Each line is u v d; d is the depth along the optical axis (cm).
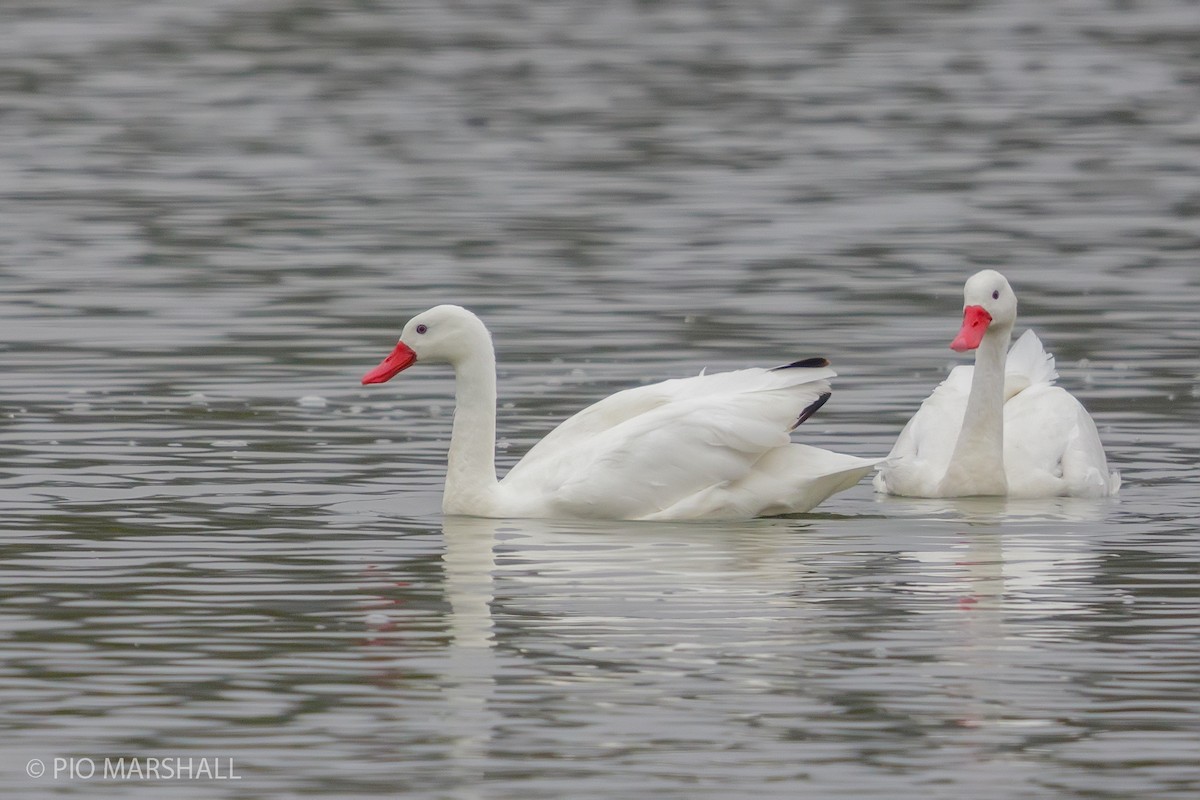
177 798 961
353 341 2297
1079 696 1091
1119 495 1648
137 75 4881
